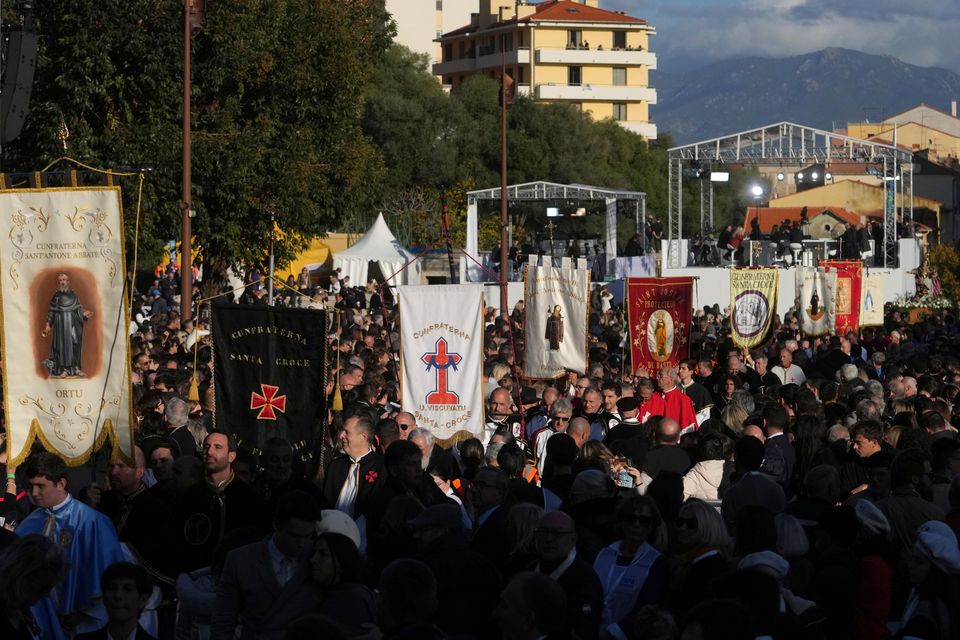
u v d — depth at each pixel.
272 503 10.62
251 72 44.84
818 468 11.21
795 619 7.71
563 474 12.23
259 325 13.04
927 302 55.47
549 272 21.14
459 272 59.31
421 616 7.09
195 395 15.45
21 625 8.08
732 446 13.20
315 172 47.16
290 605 8.16
